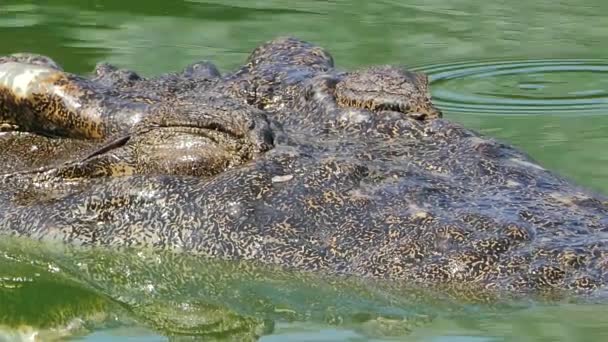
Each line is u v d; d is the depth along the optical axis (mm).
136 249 22797
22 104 25422
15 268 23484
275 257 21797
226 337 20312
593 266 20359
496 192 22641
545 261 20469
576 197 22625
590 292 19938
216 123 23734
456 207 21969
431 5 46406
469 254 20750
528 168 23641
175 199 23031
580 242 20875
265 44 28438
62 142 25500
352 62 38250
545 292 20062
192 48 39281
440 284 20547
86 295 22391
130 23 42406
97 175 24000
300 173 22891
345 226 21875
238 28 42094
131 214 23188
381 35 41781
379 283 20828
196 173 23531
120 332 20828
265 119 24109
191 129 23781
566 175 27578
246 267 21859
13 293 22781
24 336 21156
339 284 21078
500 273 20453
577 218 21766
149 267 22594
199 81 26797
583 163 28688
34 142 25594
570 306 19750
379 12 45062
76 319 21562
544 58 39469
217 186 22922
